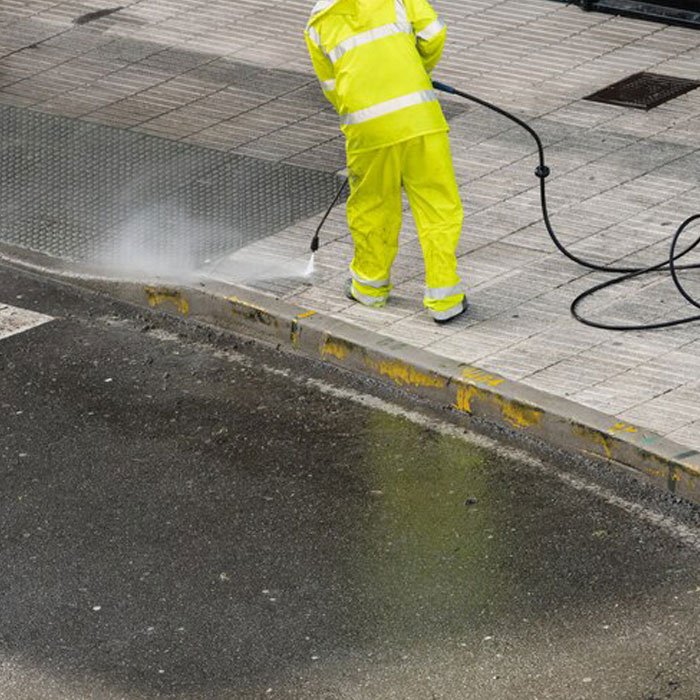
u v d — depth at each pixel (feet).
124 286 64.69
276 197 70.95
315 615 45.65
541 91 79.10
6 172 74.43
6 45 87.20
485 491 51.31
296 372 58.95
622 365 56.29
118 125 78.13
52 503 51.44
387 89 56.29
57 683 43.24
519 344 58.03
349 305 61.31
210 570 47.88
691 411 53.26
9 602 46.70
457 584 46.75
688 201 68.08
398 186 58.23
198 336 61.87
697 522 49.21
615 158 72.18
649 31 85.30
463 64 82.33
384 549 48.60
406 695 42.27
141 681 43.24
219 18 89.45
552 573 47.09
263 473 52.75
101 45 86.79
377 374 58.13
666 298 60.80
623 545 48.29
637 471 51.49
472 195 69.46
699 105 77.05
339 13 56.03
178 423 55.83
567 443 53.26
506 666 43.21
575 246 64.90
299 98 80.28
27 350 61.16
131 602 46.52
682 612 45.11
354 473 52.60
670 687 42.14
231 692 42.70
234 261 65.46
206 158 74.69
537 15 87.56
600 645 43.86
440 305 59.26
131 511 50.90
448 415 55.72
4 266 67.41
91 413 56.59
